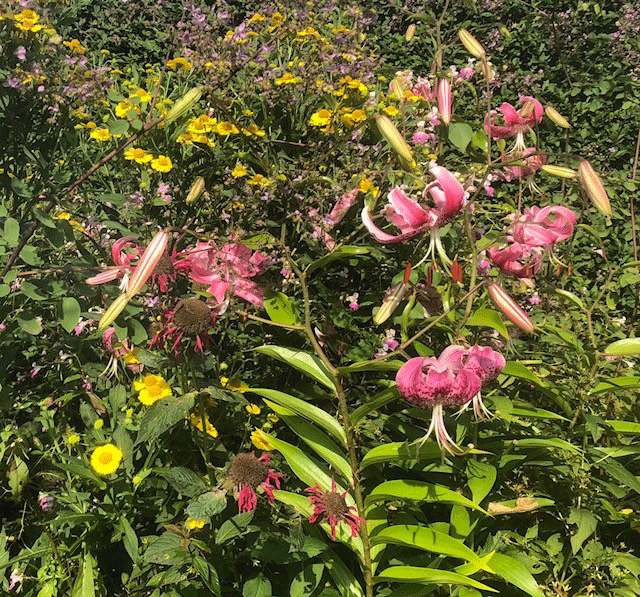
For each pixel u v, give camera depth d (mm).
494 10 2365
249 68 1187
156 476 865
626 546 942
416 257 1036
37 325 823
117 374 917
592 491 893
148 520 883
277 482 737
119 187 1171
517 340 1050
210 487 726
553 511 932
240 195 1057
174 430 871
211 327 804
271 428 981
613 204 1447
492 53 2199
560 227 828
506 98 2057
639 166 1826
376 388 1026
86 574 787
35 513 850
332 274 1080
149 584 760
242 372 1015
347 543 811
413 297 817
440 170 729
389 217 754
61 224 842
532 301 1074
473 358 726
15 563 819
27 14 896
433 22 1073
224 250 835
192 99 838
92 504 837
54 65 947
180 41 1223
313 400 1028
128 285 747
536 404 1043
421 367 709
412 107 1182
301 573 792
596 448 913
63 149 1051
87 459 863
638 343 904
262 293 860
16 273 817
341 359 1028
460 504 796
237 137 1156
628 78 1749
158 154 1083
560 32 2133
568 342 942
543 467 942
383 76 1343
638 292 1289
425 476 901
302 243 1104
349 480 814
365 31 1859
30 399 956
